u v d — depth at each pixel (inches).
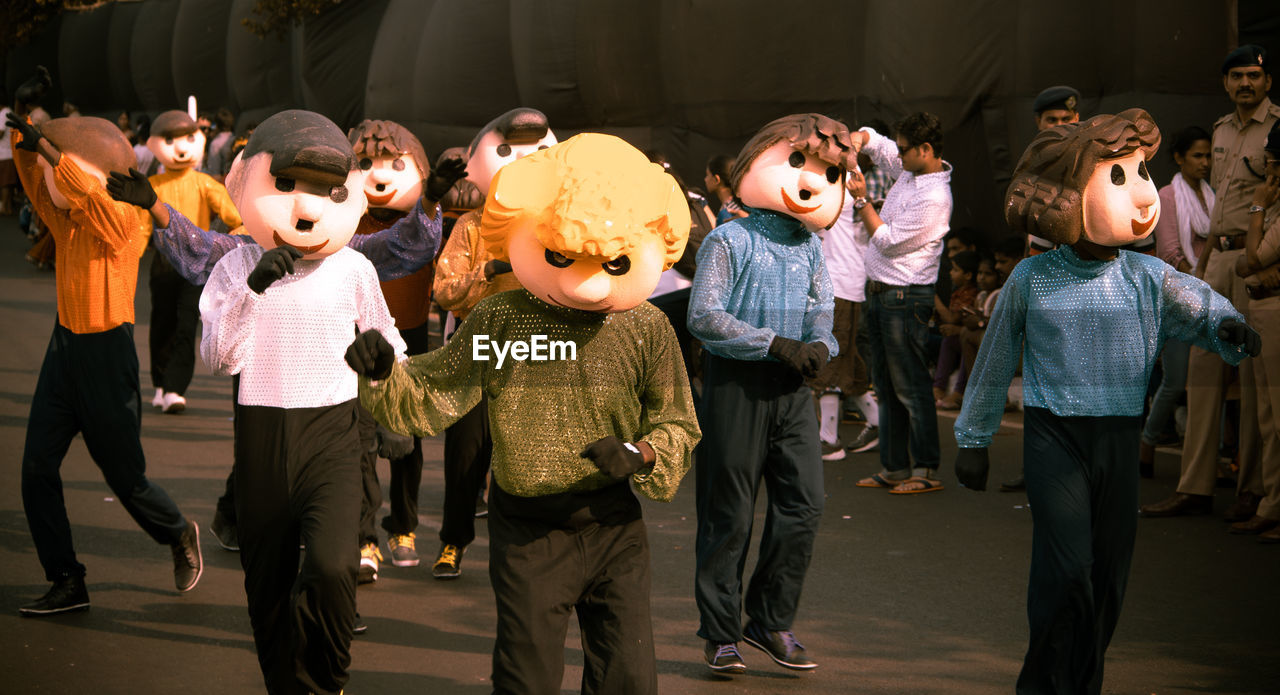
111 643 192.4
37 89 200.2
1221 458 313.7
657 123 442.6
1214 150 262.5
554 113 474.0
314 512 154.1
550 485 131.5
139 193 161.6
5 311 566.6
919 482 296.4
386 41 577.3
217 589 220.1
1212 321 153.1
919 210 286.4
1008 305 158.2
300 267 160.7
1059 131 153.5
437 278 217.8
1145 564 236.1
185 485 293.6
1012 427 360.8
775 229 178.2
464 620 207.3
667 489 131.5
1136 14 323.6
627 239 122.4
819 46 390.3
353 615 151.9
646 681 131.0
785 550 180.4
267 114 758.5
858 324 340.5
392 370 130.6
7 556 235.3
